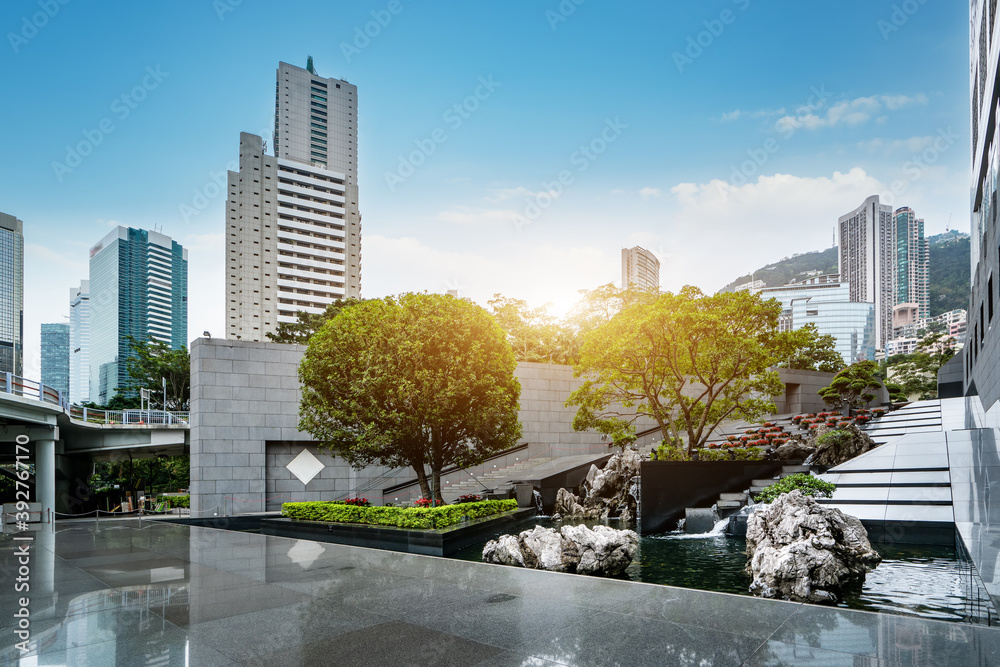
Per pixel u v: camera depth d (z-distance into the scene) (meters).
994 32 26.16
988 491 17.09
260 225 125.19
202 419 27.14
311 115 144.50
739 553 15.35
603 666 5.49
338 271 133.25
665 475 21.41
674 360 27.62
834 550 11.63
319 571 10.67
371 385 20.00
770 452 27.33
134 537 17.47
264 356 28.69
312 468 27.88
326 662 5.71
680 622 6.86
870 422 35.62
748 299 25.81
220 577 10.23
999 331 24.56
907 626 6.59
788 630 6.48
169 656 5.94
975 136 39.00
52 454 33.31
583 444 38.38
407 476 30.89
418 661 5.71
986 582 9.70
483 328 21.34
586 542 13.16
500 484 29.80
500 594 8.48
